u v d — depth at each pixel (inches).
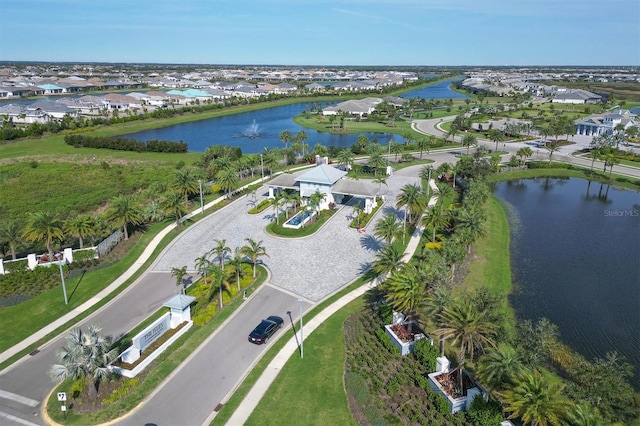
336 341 1936.5
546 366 1845.5
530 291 2518.5
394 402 1592.0
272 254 2817.4
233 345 1910.7
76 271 2610.7
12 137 6245.1
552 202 4158.5
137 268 2659.9
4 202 3801.7
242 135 7278.5
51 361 1827.0
